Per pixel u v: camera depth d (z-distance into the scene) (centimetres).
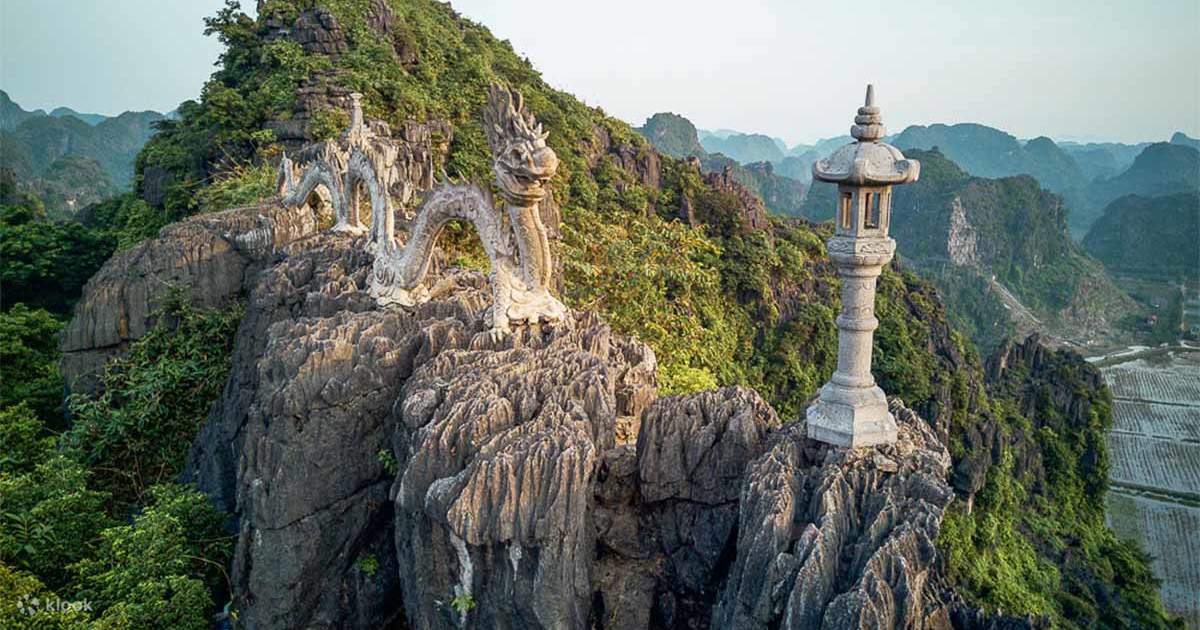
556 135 6128
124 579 1341
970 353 8975
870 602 675
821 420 916
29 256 4319
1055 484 7712
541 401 1010
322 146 2159
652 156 7344
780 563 744
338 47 4862
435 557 917
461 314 1378
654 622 959
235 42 5066
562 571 853
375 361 1224
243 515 1235
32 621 1243
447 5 7888
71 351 2166
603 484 1021
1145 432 10281
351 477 1203
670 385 2442
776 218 9206
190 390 2081
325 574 1202
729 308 6531
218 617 1383
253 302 1750
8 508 1659
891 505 794
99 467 2022
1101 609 5994
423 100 4975
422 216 1416
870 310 913
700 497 971
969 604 816
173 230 2244
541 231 1265
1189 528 7762
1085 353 14788
